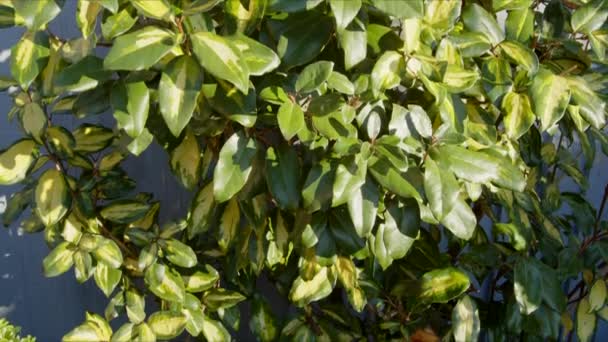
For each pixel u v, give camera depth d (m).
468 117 1.15
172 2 1.02
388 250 1.10
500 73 1.10
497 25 1.11
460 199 1.09
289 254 1.23
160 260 1.22
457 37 1.09
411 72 1.06
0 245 1.44
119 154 1.25
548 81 1.08
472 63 1.11
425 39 1.06
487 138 1.14
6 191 1.42
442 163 1.03
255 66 1.00
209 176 1.33
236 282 1.30
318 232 1.12
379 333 1.28
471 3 1.12
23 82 1.02
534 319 1.24
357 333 1.28
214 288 1.28
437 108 1.09
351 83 1.05
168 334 1.20
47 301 1.48
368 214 1.05
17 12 0.95
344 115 1.05
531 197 1.27
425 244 1.25
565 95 1.07
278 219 1.18
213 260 1.35
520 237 1.21
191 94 0.99
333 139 1.05
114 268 1.20
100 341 1.21
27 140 1.17
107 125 1.41
